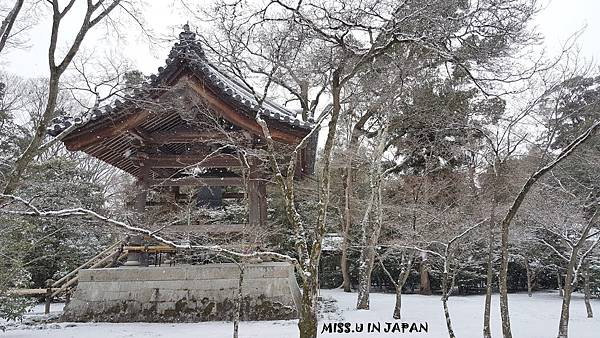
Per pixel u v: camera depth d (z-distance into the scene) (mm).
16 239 12688
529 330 12562
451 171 20188
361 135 21141
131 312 12250
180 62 11758
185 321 12000
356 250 25812
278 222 22078
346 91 15305
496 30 8359
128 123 11930
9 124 23188
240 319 12031
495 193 10594
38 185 14359
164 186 14078
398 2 8188
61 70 8008
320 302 17703
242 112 12055
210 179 13211
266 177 13812
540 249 24688
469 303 20109
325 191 8219
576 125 14625
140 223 12367
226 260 14625
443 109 15953
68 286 15773
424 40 8336
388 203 19516
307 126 11727
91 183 19672
